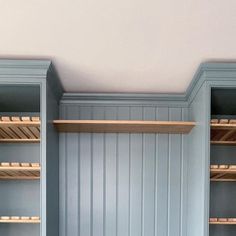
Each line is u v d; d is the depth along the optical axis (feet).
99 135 7.43
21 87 5.68
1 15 4.25
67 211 7.29
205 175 5.65
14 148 7.30
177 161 7.42
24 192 7.22
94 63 5.63
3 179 7.20
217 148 7.42
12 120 5.64
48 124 5.78
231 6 4.09
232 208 7.31
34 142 7.32
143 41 4.90
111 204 7.35
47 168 5.66
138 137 7.44
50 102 6.03
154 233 7.32
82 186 7.34
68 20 4.38
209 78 5.59
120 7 4.13
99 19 4.37
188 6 4.09
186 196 7.36
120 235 7.30
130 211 7.35
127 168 7.40
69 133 7.39
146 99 7.34
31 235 7.16
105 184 7.37
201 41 4.88
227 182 7.36
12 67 5.39
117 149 7.43
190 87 6.61
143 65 5.71
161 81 6.49
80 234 7.27
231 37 4.76
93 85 6.77
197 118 6.29
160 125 6.49
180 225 7.34
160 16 4.30
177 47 5.06
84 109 7.38
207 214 5.62
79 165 7.37
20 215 7.16
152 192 7.39
